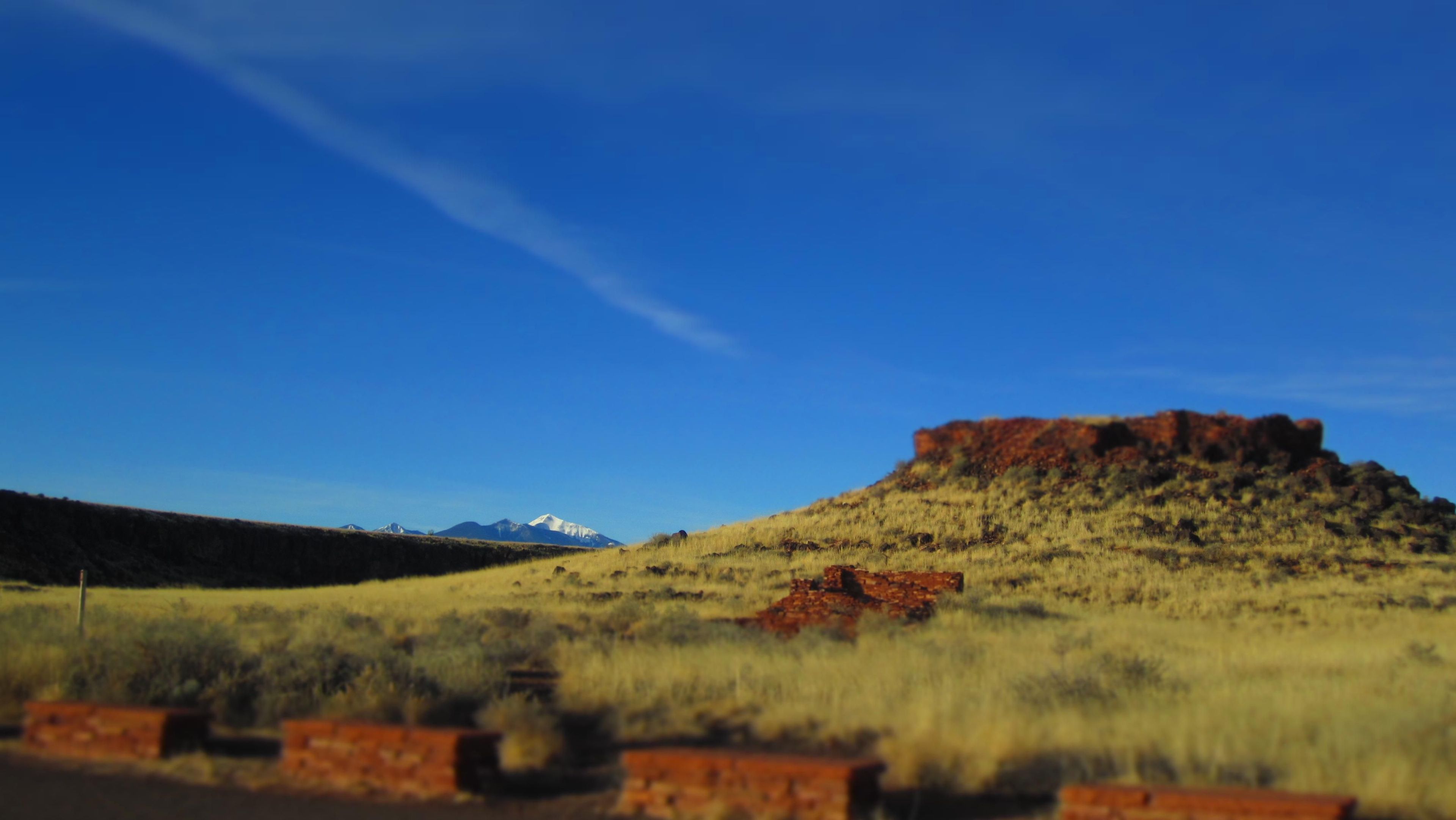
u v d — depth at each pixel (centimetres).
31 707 1185
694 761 973
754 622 2859
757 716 1436
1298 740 1152
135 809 938
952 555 4812
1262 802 852
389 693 1443
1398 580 4212
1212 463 5797
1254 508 5247
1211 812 863
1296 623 3238
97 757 1141
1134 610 3594
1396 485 5628
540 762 1170
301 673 1507
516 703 1356
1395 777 998
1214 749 1105
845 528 5488
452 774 1010
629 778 995
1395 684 1642
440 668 1627
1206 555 4528
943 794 1057
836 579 3412
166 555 6581
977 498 5638
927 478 6188
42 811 923
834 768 933
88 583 5547
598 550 6550
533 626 2475
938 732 1200
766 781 948
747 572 4700
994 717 1267
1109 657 1783
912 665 1767
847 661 1838
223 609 3120
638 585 4469
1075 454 5925
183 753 1150
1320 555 4569
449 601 3941
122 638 1577
